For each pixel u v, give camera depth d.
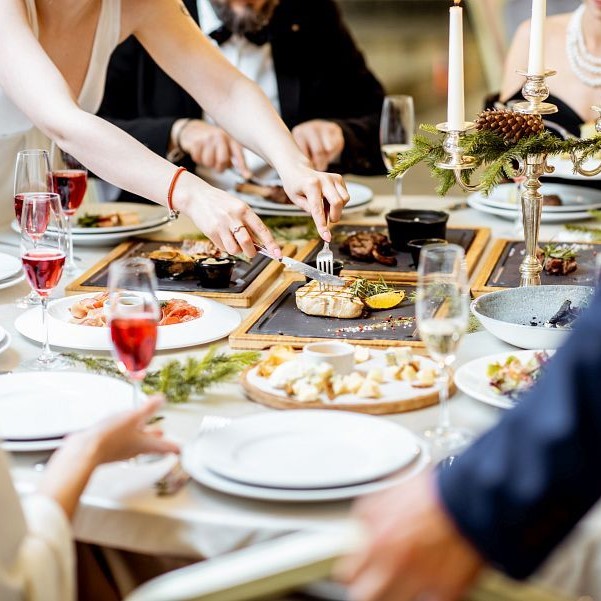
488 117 2.19
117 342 1.56
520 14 5.71
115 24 2.87
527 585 1.08
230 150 3.48
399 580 1.00
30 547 1.31
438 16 7.02
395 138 3.12
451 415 1.71
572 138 2.20
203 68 2.81
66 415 1.67
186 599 1.08
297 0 4.08
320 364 1.79
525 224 2.29
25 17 2.52
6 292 2.48
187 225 3.06
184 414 1.73
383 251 2.67
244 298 2.35
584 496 0.96
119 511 1.42
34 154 2.41
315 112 4.21
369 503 1.04
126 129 3.67
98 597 1.75
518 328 1.95
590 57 3.97
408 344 2.00
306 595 1.15
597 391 0.96
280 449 1.52
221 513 1.40
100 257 2.76
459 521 0.97
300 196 2.46
